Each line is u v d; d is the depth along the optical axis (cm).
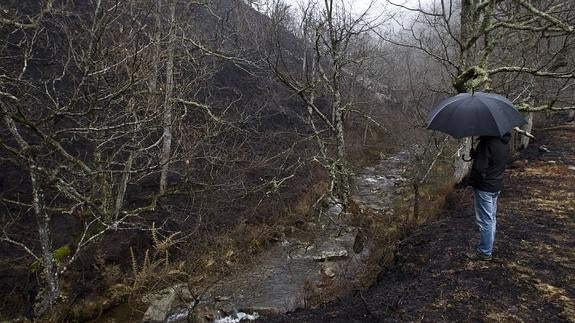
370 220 905
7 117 564
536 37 957
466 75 758
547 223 744
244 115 1314
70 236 829
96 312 699
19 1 829
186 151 888
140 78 672
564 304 475
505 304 482
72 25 750
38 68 791
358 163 1551
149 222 920
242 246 942
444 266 591
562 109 730
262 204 1110
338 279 703
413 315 476
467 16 868
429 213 887
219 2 1425
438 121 465
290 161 1273
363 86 1642
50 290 630
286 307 671
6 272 717
